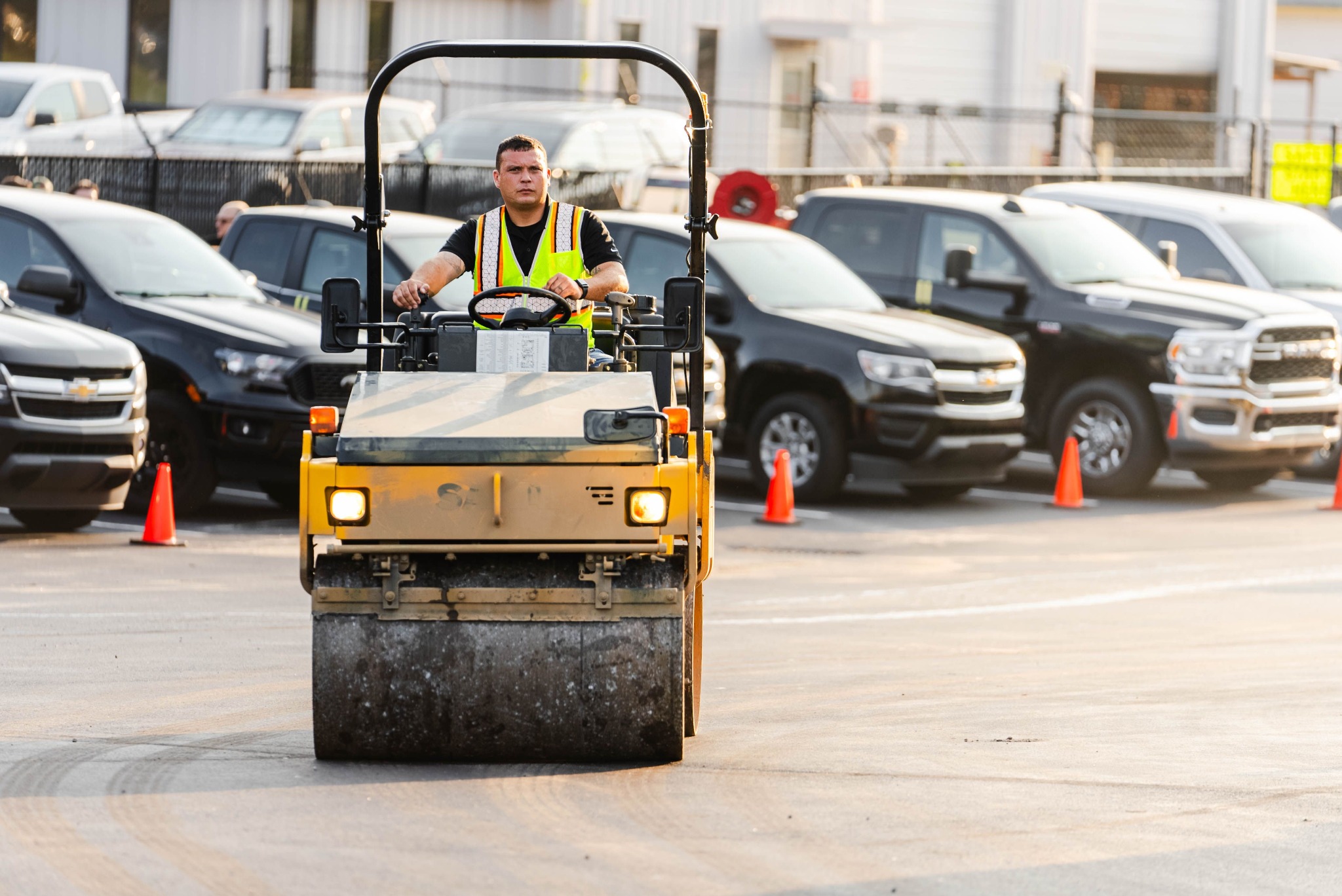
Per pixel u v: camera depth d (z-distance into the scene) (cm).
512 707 1291
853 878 1088
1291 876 1123
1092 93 7638
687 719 1460
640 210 4678
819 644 1975
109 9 5775
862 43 6800
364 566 1297
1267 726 1590
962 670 1841
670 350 1430
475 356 1379
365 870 1079
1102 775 1378
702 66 6419
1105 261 3428
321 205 3216
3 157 3916
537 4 6156
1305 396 3253
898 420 3014
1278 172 5575
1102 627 2120
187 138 5038
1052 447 3325
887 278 3459
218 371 2677
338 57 5853
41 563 2278
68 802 1221
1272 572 2550
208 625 1925
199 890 1039
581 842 1148
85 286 2762
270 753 1370
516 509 1250
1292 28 9706
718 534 2777
